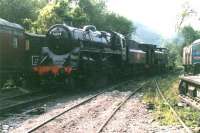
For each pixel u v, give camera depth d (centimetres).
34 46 2461
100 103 1747
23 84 2369
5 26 2075
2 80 2097
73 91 2302
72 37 2325
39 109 1486
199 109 1440
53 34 2356
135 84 2944
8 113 1444
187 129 1109
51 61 2320
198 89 1670
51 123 1226
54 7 3725
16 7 4066
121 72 3212
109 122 1255
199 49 3572
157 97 1983
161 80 3506
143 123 1257
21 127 1171
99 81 2684
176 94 2127
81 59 2378
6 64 2105
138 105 1675
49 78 2327
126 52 3347
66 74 2298
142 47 4366
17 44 2223
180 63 8819
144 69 4359
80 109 1543
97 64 2614
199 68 3522
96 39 2631
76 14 3975
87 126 1184
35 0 4906
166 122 1265
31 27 3666
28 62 2422
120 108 1578
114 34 2995
